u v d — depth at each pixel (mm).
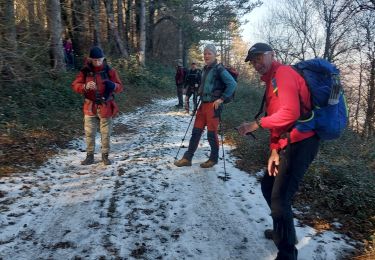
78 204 4504
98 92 5910
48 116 8703
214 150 6211
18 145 6508
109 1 20938
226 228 4059
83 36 16938
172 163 6391
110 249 3525
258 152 6875
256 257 3508
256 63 3172
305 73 3016
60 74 10984
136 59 21484
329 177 5352
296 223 4180
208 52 5980
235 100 15547
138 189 5043
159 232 3908
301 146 3090
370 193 4652
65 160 6238
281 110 2906
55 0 10508
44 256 3357
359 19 16062
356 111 17375
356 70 17875
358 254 3547
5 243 3518
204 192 5094
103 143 6078
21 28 8305
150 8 28172
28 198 4547
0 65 7316
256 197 4992
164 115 12656
